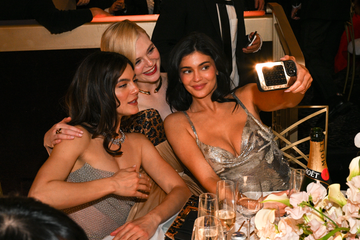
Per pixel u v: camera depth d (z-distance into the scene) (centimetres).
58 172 147
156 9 367
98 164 161
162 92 224
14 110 309
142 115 211
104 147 161
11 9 285
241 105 200
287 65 153
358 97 420
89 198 145
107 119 160
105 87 156
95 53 162
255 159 193
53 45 294
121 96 161
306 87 156
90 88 157
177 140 194
